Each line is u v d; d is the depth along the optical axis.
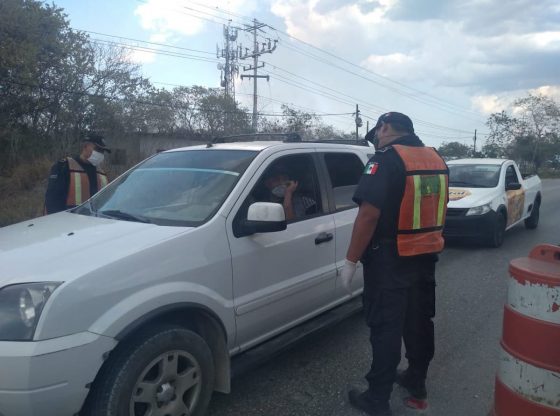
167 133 32.25
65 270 2.58
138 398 2.70
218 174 3.68
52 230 3.26
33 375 2.32
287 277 3.76
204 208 3.38
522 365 2.67
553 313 2.55
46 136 24.19
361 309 4.81
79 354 2.43
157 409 2.79
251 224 3.30
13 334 2.37
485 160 10.61
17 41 21.77
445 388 3.79
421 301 3.44
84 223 3.37
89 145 5.66
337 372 4.01
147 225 3.21
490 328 5.05
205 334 3.25
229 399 3.58
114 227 3.20
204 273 3.07
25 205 14.59
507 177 10.11
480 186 9.64
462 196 9.15
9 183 17.88
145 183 3.90
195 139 35.66
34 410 2.35
